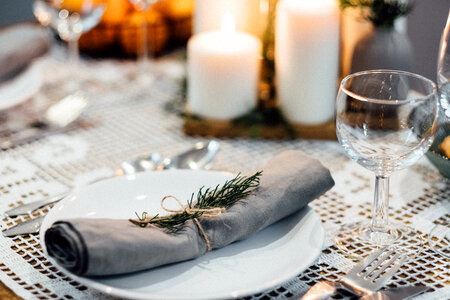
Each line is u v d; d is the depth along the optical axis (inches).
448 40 30.3
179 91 42.1
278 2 37.3
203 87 36.9
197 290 25.2
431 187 32.9
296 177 28.5
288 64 36.5
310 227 27.6
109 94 41.9
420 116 26.8
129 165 33.3
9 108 36.7
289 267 25.8
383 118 27.0
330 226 30.1
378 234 29.2
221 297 24.1
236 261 26.6
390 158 27.6
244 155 35.6
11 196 31.8
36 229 29.0
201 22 40.4
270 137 37.3
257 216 27.3
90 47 46.1
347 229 29.8
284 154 30.0
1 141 35.9
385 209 29.4
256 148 36.4
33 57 40.3
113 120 39.0
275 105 39.0
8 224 29.7
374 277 26.3
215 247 26.8
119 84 43.2
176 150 36.2
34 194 32.0
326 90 36.7
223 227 26.7
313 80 36.4
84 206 28.8
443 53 30.5
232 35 38.3
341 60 38.9
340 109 27.6
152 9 45.6
